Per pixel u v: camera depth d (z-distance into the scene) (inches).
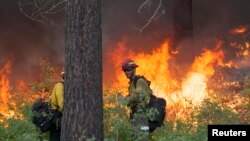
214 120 600.4
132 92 541.3
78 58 502.9
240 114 642.2
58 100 527.8
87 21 503.2
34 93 727.7
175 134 556.4
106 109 559.2
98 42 509.0
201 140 537.0
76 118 502.6
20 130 573.9
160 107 543.5
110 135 543.5
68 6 506.3
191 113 626.8
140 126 533.3
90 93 503.8
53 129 540.7
